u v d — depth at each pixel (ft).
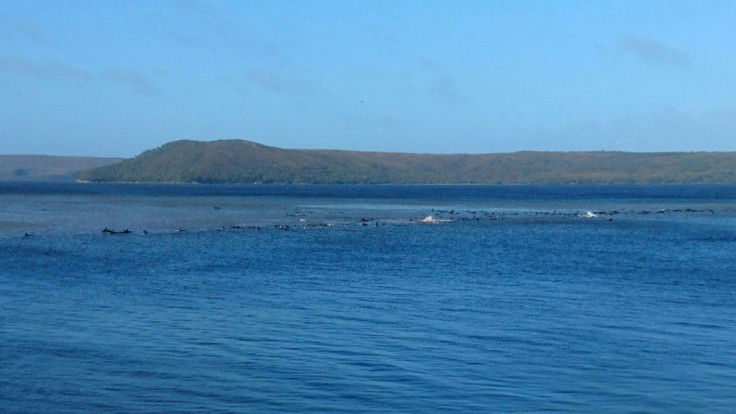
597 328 71.41
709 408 49.70
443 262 126.72
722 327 72.08
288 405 49.70
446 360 59.88
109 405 49.42
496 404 50.06
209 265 119.34
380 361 59.41
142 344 63.98
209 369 57.06
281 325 71.72
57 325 70.54
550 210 338.75
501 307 82.07
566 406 49.90
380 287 96.32
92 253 135.23
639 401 50.88
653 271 115.96
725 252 148.36
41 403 49.62
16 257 126.62
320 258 131.85
